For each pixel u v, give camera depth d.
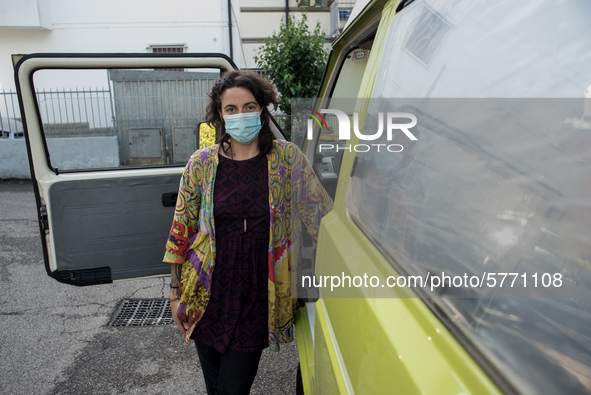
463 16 0.71
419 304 0.63
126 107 7.61
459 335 0.52
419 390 0.53
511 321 0.45
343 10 8.23
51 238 2.20
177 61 2.01
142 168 2.29
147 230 2.31
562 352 0.40
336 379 0.89
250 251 1.44
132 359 2.53
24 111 2.05
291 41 6.50
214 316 1.47
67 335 2.79
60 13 8.68
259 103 1.42
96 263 2.27
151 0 8.70
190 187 1.47
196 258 1.48
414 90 0.80
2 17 8.32
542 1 0.53
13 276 3.76
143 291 3.47
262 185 1.43
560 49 0.48
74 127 7.88
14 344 2.68
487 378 0.46
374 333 0.71
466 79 0.63
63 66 1.98
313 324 1.59
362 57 2.02
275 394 2.24
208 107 1.50
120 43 8.87
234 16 8.80
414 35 0.91
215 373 1.66
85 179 2.19
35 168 2.13
